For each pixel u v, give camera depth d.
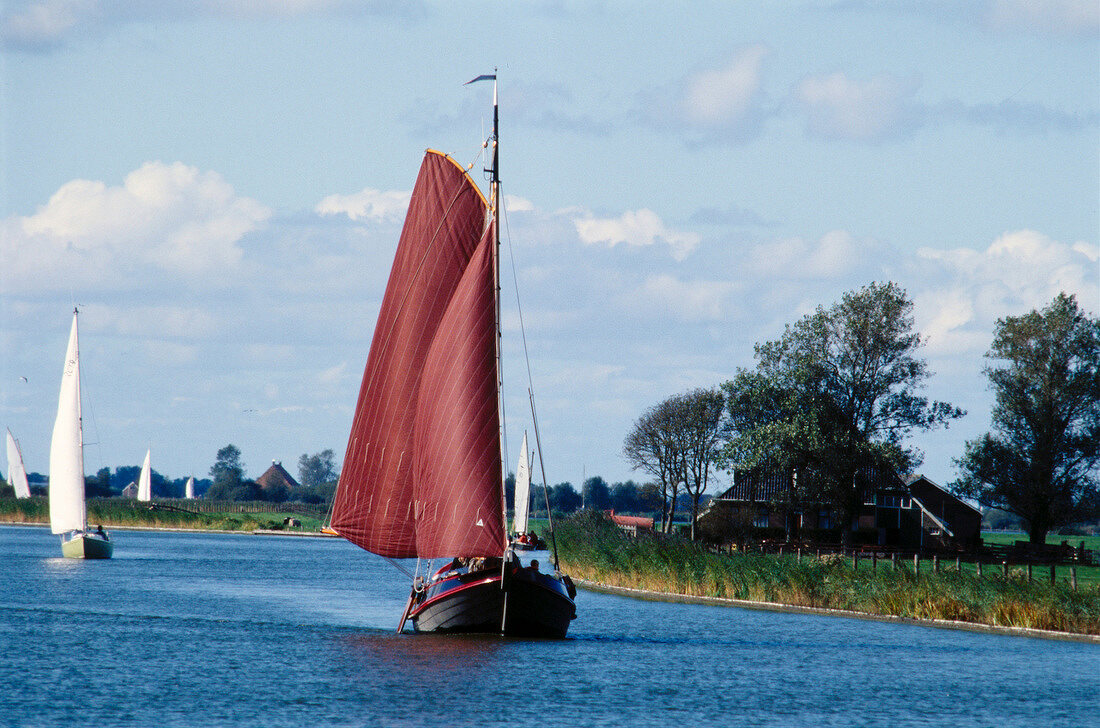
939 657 163.12
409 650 154.75
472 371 151.25
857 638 182.12
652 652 161.12
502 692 128.12
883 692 136.38
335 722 113.38
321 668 141.25
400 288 160.75
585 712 120.12
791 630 191.50
